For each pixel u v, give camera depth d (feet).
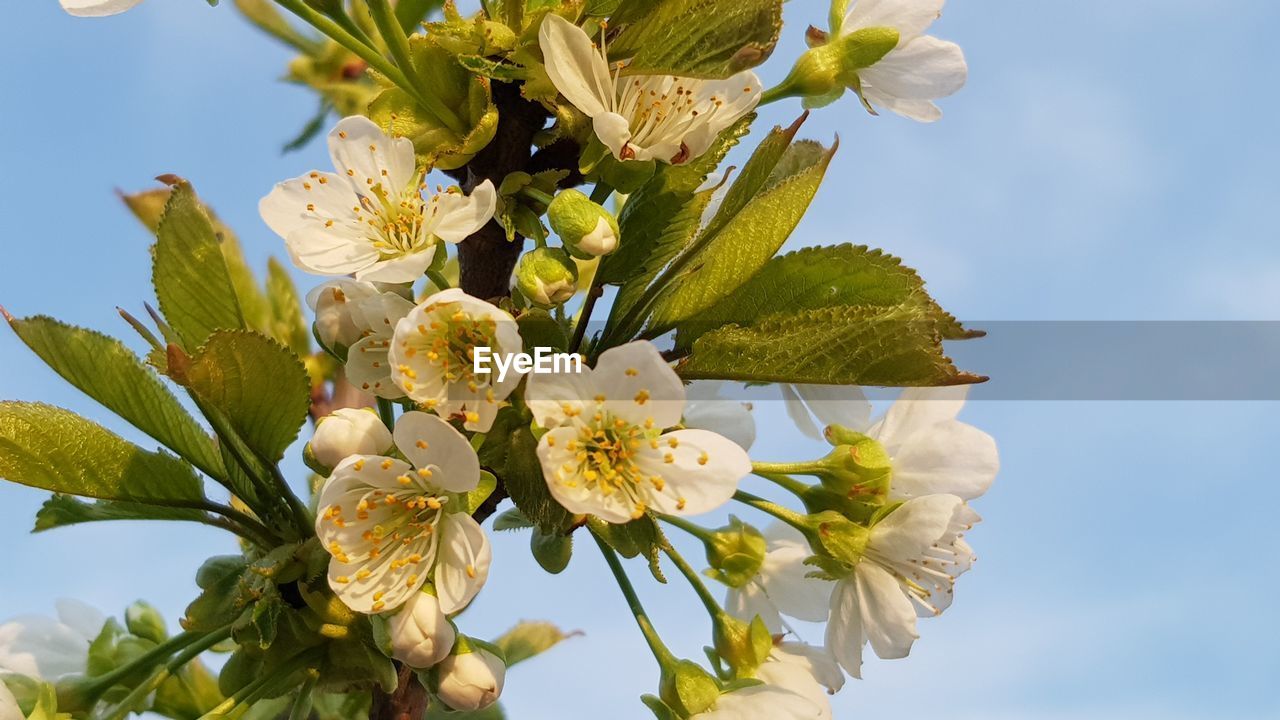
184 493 1.21
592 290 1.18
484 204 1.16
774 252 1.17
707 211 1.31
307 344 1.41
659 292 1.20
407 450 1.11
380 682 1.18
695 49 1.13
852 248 1.17
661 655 1.22
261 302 1.40
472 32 1.17
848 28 1.28
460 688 1.14
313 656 1.18
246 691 1.16
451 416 1.13
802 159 1.28
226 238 1.39
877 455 1.24
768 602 1.30
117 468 1.19
